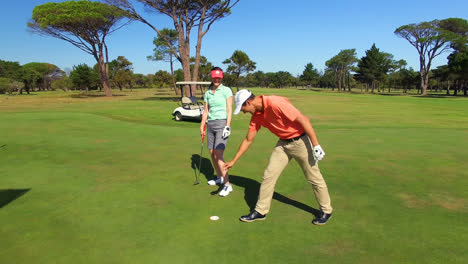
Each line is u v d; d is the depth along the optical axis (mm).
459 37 46844
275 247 2361
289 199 3400
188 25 27531
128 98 31656
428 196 3508
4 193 3496
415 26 49219
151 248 2330
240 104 2568
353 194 3570
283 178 4160
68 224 2721
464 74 47938
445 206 3215
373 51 64812
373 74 64938
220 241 2449
